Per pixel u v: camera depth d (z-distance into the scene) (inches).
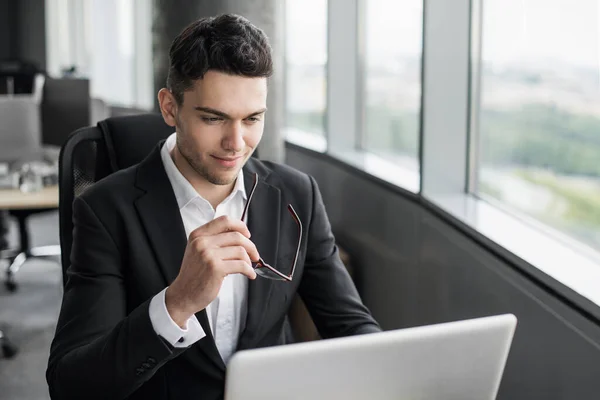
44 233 240.2
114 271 58.8
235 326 61.4
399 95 141.5
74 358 53.1
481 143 112.7
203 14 135.6
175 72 53.4
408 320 121.3
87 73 346.3
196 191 61.0
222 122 53.3
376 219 135.1
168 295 50.4
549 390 74.8
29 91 346.9
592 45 82.1
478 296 93.9
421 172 114.3
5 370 140.3
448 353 43.5
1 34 412.5
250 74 52.4
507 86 103.7
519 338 82.1
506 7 103.0
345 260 142.3
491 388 45.6
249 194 62.9
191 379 58.7
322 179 167.9
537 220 96.3
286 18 198.2
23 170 167.8
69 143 68.1
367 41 159.3
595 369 65.5
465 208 105.7
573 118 86.5
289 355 40.0
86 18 343.3
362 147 164.7
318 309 66.1
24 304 176.7
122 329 51.6
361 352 41.4
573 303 69.7
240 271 49.2
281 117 144.9
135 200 60.0
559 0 89.0
